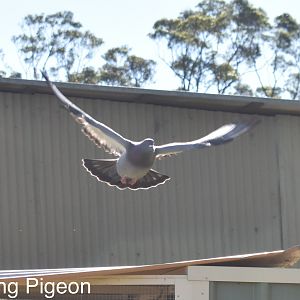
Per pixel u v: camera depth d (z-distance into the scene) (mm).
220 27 36594
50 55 36062
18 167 15172
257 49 37406
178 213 15852
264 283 8633
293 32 37938
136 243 15539
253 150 16469
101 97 15547
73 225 15266
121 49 36500
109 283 8688
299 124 16781
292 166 16609
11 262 14852
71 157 15398
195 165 16078
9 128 15234
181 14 37188
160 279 8625
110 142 7820
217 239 16016
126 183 7961
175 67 36500
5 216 14961
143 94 15023
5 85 14711
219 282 8633
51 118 15422
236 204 16219
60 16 36281
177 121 16109
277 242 16328
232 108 16156
